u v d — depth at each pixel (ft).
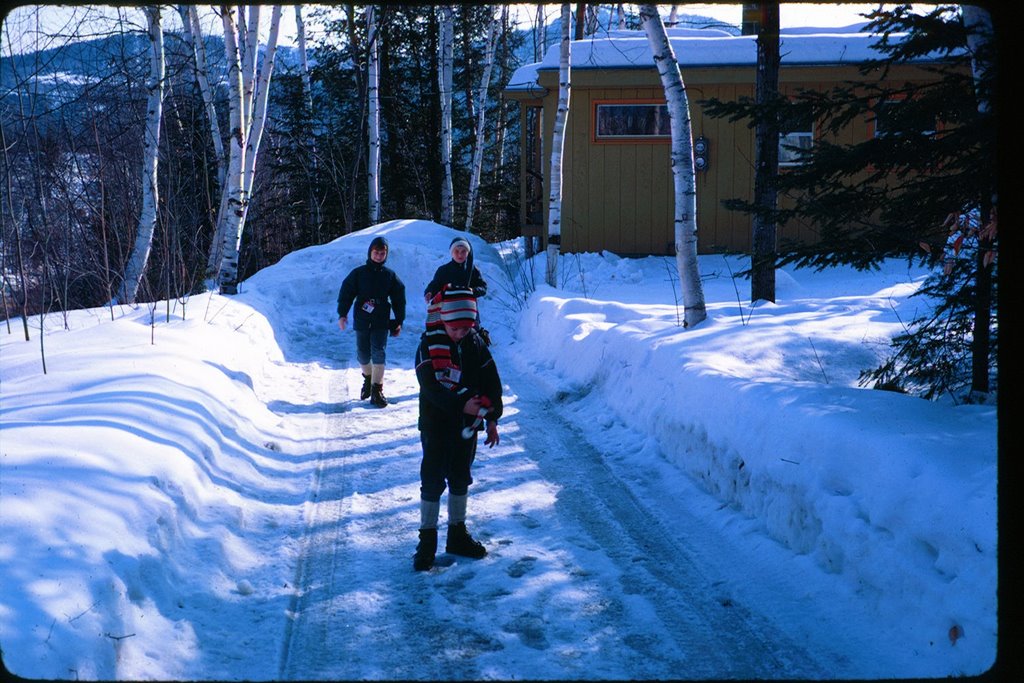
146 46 50.67
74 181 35.76
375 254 30.09
